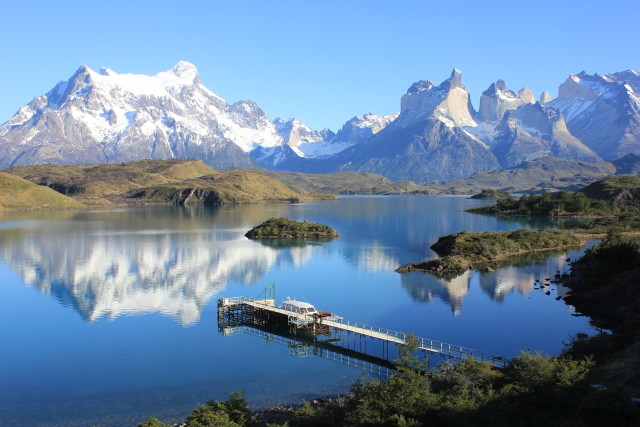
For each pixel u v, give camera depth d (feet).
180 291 374.84
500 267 445.78
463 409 144.77
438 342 254.27
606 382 150.51
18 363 238.68
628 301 279.49
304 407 167.43
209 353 249.75
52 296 360.28
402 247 584.81
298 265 470.80
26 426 181.16
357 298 347.36
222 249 568.82
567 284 368.68
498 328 278.87
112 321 303.48
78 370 230.07
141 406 194.70
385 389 156.35
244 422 161.89
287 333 281.74
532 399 146.20
